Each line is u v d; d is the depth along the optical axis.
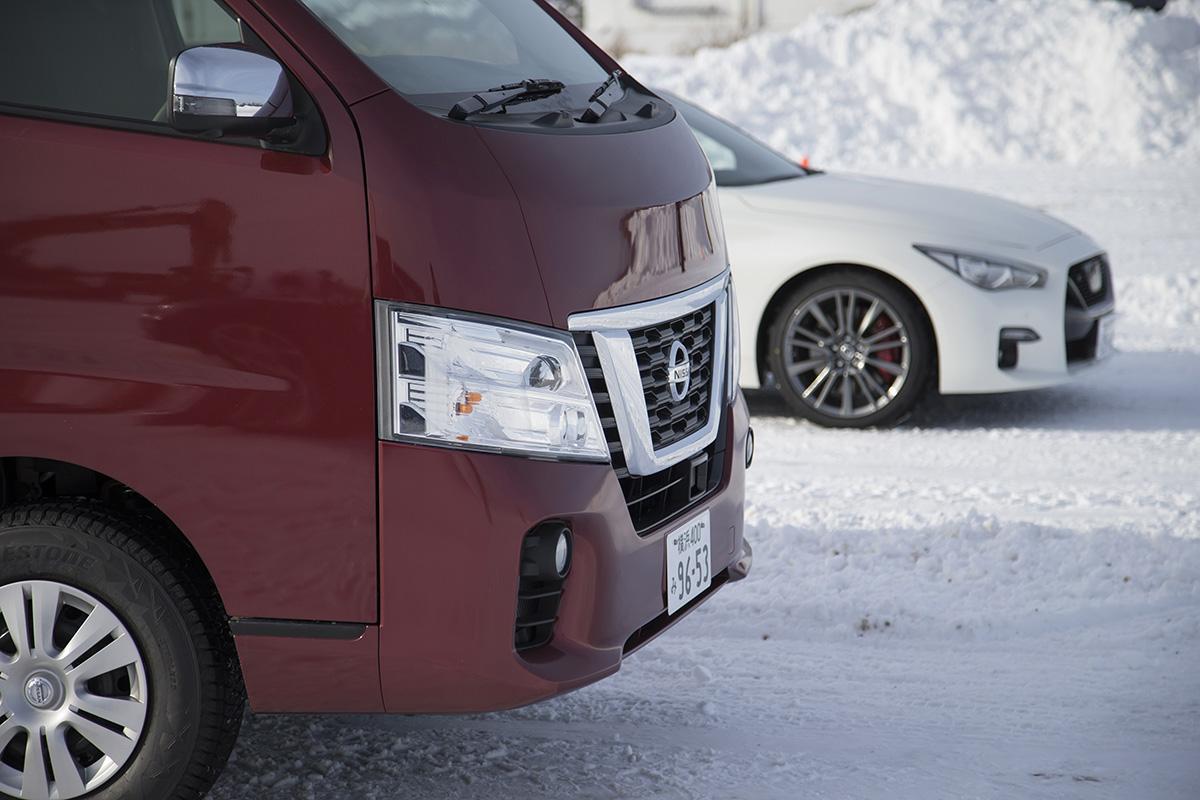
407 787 4.62
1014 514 7.55
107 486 4.24
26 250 3.87
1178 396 10.48
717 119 11.12
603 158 4.38
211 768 4.05
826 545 6.93
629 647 4.39
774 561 6.78
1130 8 28.09
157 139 3.91
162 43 4.09
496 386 3.90
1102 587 6.41
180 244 3.85
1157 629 6.02
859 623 6.15
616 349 4.18
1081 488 8.11
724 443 5.02
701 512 4.76
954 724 5.18
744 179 10.30
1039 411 10.15
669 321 4.49
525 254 3.97
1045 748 4.96
